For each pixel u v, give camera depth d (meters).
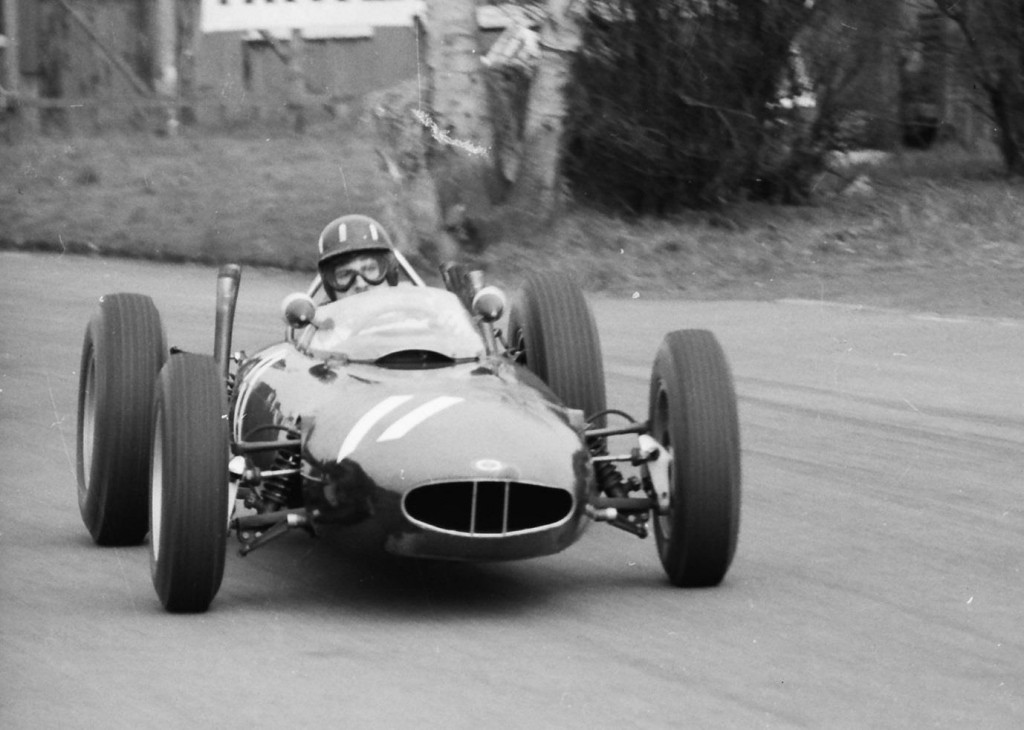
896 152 62.53
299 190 60.12
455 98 48.88
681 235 52.03
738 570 20.88
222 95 80.94
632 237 51.41
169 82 81.62
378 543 17.97
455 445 17.88
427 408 18.61
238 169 65.19
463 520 17.94
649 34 52.41
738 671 16.70
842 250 50.62
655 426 20.34
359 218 23.38
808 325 40.62
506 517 17.70
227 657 16.98
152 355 21.83
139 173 64.88
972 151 66.19
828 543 22.39
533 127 50.94
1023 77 59.59
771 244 51.12
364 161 65.19
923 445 28.66
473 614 18.70
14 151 70.56
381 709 15.42
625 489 20.33
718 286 46.59
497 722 15.09
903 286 45.81
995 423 30.39
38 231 54.94
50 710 15.38
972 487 25.78
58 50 82.94
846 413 31.17
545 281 23.97
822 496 25.14
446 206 49.56
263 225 54.66
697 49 52.81
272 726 14.97
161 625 18.17
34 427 29.75
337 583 20.06
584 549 21.89
